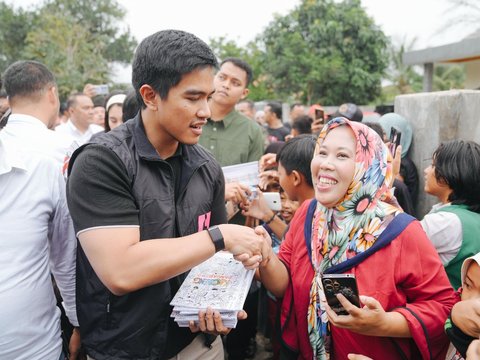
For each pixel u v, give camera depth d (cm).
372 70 1689
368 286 143
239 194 226
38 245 162
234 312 135
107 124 342
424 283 142
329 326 153
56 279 184
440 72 2252
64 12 2822
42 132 213
